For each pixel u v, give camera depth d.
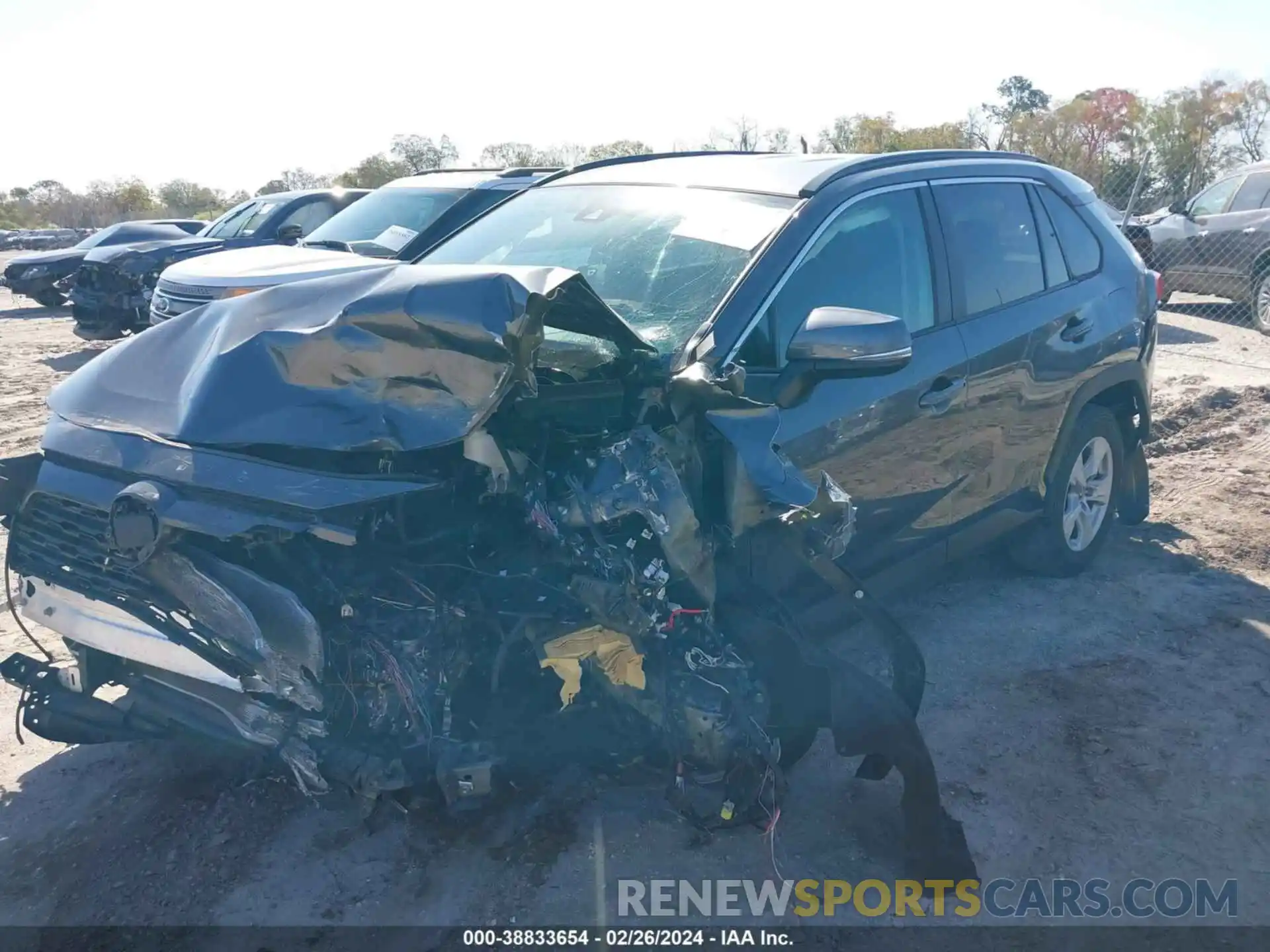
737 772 2.89
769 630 2.91
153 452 2.82
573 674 2.78
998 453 4.46
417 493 2.71
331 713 2.71
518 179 9.09
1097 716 3.96
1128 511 5.69
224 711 2.80
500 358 2.71
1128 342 5.14
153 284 11.61
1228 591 5.07
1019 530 5.00
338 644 2.68
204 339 3.15
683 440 2.99
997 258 4.52
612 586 2.75
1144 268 5.45
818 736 3.78
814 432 3.50
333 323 2.83
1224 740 3.80
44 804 3.32
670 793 2.94
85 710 3.05
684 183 4.23
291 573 2.69
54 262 16.08
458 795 2.71
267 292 3.17
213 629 2.66
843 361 3.15
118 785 3.42
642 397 3.09
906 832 3.03
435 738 2.74
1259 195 12.29
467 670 2.82
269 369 2.87
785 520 2.89
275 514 2.61
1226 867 3.16
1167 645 4.53
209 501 2.66
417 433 2.71
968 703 4.05
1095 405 5.20
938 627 4.71
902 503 3.98
